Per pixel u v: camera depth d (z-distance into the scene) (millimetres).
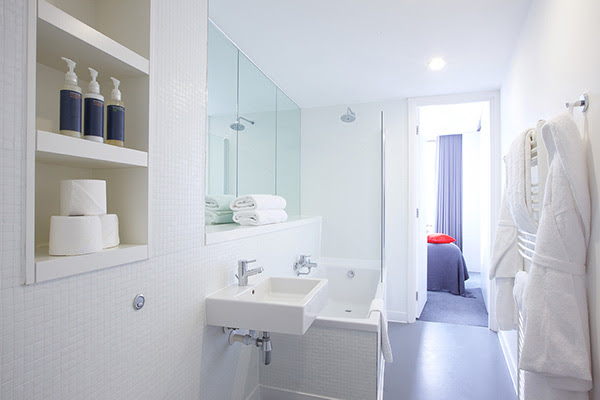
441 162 6180
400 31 1967
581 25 1087
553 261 1059
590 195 1028
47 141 731
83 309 843
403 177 3264
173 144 1180
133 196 1065
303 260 2568
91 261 847
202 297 1346
